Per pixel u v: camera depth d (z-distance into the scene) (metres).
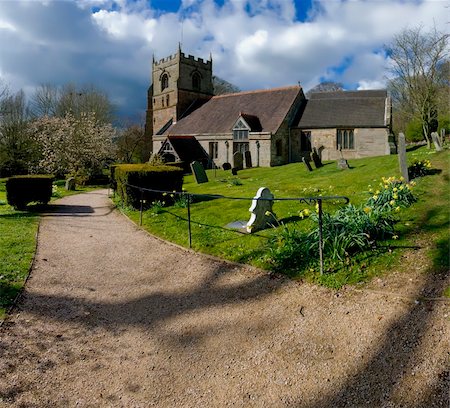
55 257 8.74
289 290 6.04
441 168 13.58
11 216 14.22
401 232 7.64
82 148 39.44
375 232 7.36
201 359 4.56
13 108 46.31
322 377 4.03
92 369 4.43
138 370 4.41
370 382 3.85
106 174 45.94
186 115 48.66
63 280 7.27
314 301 5.57
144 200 14.30
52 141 40.44
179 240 9.56
